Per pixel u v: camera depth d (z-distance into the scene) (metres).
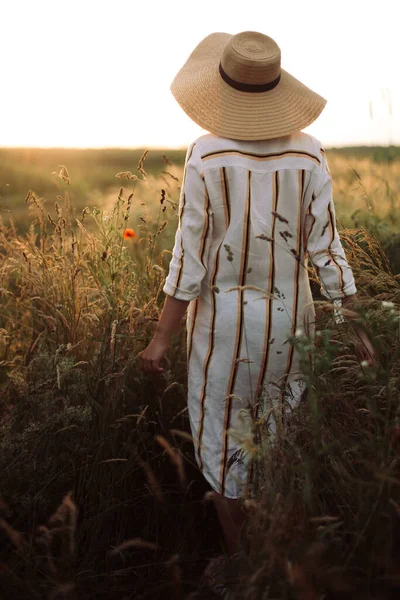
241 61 1.89
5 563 1.90
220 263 1.93
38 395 2.09
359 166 5.43
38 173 12.67
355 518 1.44
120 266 2.58
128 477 2.17
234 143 1.90
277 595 1.35
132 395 2.34
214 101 1.94
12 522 2.04
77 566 1.98
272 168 1.90
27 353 2.49
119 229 2.61
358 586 1.37
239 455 1.95
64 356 2.26
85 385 2.14
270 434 1.85
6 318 2.89
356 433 1.74
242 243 1.90
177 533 2.15
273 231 1.91
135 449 2.08
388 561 1.35
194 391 2.06
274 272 1.93
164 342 2.02
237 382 1.98
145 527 2.16
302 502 1.50
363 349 1.94
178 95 2.03
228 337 1.95
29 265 2.67
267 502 1.53
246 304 1.94
